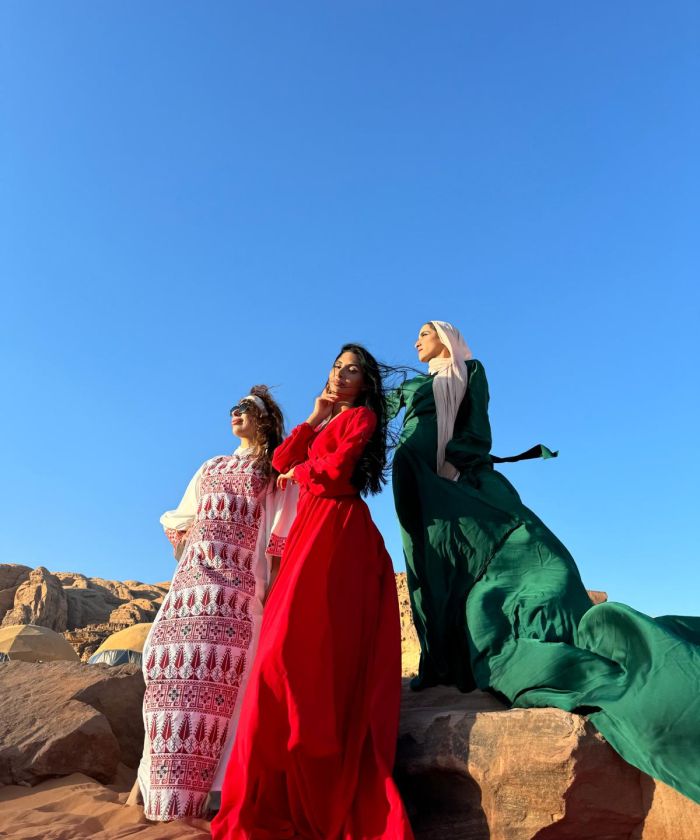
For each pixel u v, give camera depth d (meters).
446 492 5.26
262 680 3.91
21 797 4.91
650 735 3.37
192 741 4.36
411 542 5.42
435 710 4.42
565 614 4.49
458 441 5.64
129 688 6.18
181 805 4.22
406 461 5.54
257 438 5.23
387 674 4.06
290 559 4.35
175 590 4.79
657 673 3.51
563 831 3.47
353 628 4.10
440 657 5.00
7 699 6.03
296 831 3.70
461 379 5.78
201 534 4.91
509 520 5.09
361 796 3.67
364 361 4.90
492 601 4.72
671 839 3.37
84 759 5.34
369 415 4.57
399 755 4.11
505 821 3.58
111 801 4.68
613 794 3.49
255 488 5.03
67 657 27.11
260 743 3.80
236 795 3.80
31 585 90.25
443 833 3.85
